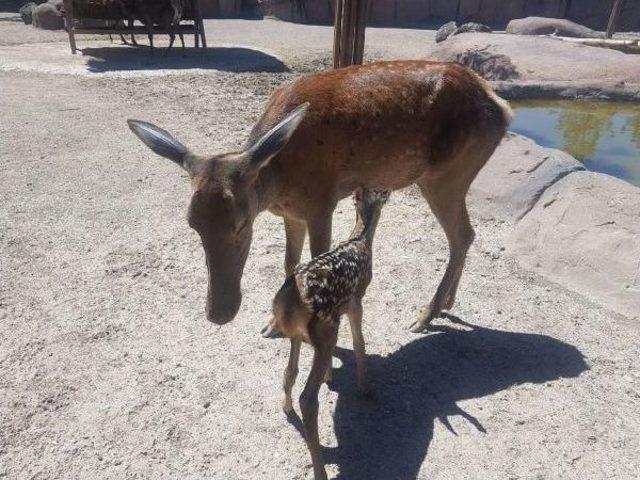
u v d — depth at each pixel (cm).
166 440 125
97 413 132
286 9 879
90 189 246
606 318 166
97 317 164
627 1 827
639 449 124
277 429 129
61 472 118
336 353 154
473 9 888
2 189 243
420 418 132
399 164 146
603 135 309
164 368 145
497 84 367
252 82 443
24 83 425
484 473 118
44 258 193
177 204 235
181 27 542
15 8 889
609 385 142
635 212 184
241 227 113
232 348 153
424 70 147
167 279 183
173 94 399
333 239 206
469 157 153
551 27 634
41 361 147
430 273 188
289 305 106
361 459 121
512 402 137
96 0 523
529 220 204
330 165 136
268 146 112
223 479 117
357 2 280
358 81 140
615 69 390
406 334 160
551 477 118
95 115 348
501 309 171
